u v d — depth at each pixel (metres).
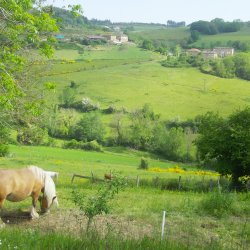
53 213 16.41
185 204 18.56
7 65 19.98
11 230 12.62
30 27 17.75
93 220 14.94
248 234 14.91
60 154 78.88
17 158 60.44
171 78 187.00
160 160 103.06
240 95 171.12
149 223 15.55
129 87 169.25
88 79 171.88
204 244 13.04
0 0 17.27
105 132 113.44
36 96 22.05
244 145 39.34
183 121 135.38
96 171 54.00
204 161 43.47
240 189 38.69
